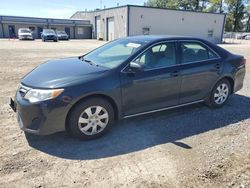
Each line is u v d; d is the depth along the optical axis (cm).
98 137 379
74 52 1772
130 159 324
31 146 351
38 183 273
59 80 346
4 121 432
